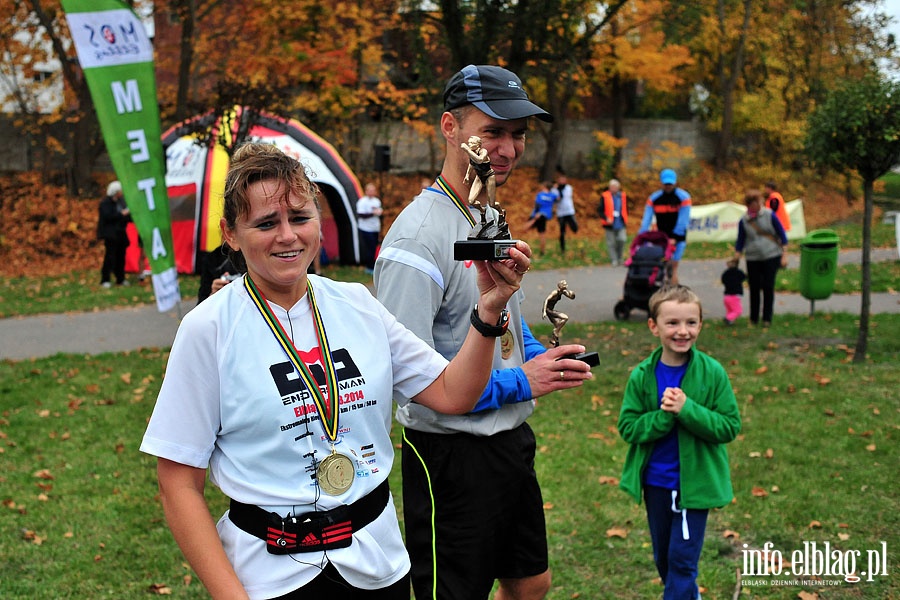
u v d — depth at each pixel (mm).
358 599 2033
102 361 9750
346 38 19172
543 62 10508
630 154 30469
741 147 33375
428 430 2822
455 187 2834
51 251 19906
